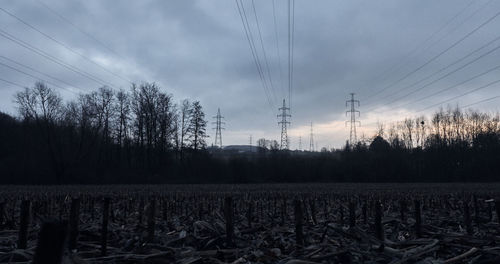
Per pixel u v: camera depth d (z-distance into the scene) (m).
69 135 81.94
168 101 92.50
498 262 10.50
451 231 17.02
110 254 12.39
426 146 89.50
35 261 5.45
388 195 34.03
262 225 18.55
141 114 90.88
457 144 86.19
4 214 19.12
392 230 16.77
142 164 91.00
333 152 93.00
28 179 75.12
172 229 18.06
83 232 15.45
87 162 84.50
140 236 15.30
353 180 85.12
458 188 48.34
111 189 47.88
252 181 85.81
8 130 79.31
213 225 17.45
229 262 11.74
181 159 93.31
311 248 12.70
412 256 11.21
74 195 32.19
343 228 15.94
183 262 10.96
